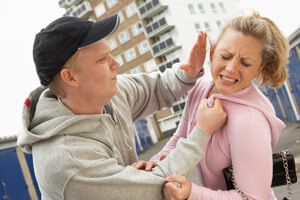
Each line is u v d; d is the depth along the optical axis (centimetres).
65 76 139
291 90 1420
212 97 145
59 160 132
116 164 141
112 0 3544
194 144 137
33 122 150
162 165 142
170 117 3209
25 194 1135
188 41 3250
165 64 3275
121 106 173
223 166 148
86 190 132
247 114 132
